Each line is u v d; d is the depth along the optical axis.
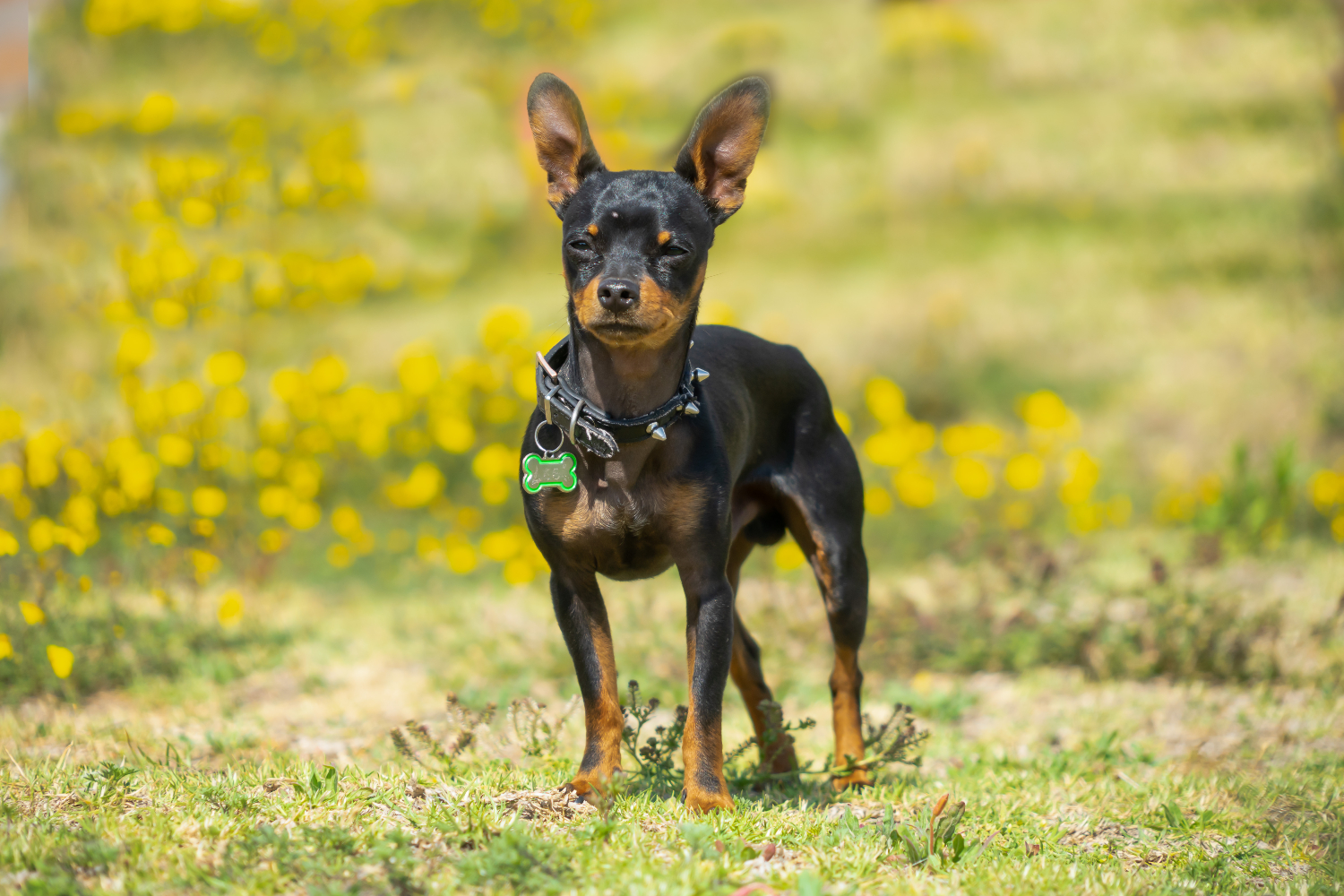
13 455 11.98
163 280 12.00
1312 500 14.52
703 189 6.20
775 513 7.21
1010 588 11.43
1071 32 32.72
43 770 6.30
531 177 26.78
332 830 5.08
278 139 21.53
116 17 27.61
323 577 13.16
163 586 10.99
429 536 13.22
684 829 5.21
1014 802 6.65
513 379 13.30
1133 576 12.48
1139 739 8.34
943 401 21.78
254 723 8.41
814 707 9.45
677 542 5.93
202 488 11.28
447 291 24.28
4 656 7.75
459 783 6.10
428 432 14.20
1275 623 9.95
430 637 10.81
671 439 5.85
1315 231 25.19
